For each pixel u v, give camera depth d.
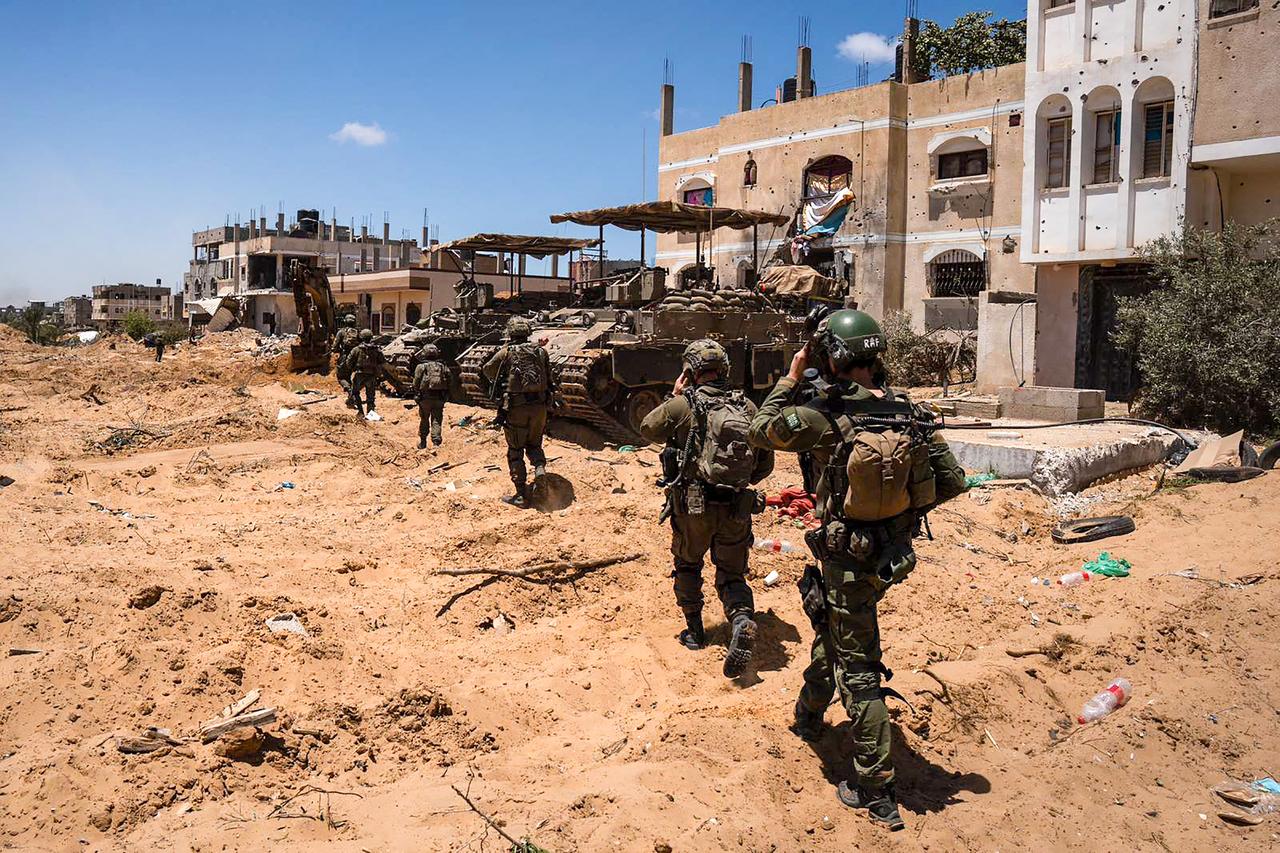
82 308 107.44
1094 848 3.91
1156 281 20.11
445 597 6.67
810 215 30.56
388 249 78.25
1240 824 4.16
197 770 4.12
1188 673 5.71
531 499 9.92
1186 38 18.66
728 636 6.23
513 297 21.88
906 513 4.20
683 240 35.47
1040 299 21.81
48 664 5.05
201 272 80.38
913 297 29.53
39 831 3.67
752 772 4.20
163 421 17.28
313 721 4.67
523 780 4.24
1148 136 19.73
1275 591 7.04
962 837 3.88
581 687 5.45
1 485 10.82
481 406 18.30
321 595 6.80
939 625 6.38
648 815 3.79
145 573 6.83
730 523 5.62
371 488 10.91
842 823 3.92
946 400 18.00
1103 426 14.90
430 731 4.73
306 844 3.59
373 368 17.27
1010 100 27.12
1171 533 8.91
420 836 3.65
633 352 14.65
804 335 17.58
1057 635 6.13
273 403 19.73
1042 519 9.95
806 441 4.12
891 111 28.98
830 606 4.21
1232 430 16.22
